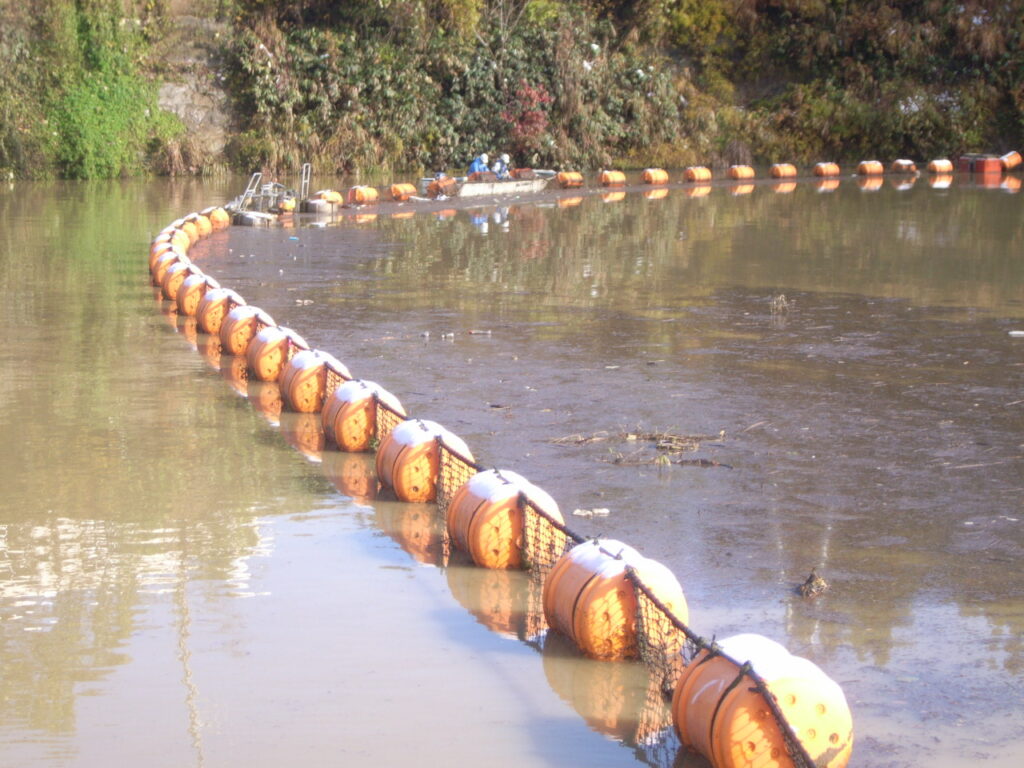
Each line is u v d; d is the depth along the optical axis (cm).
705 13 4934
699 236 2355
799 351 1271
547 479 841
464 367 1193
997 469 855
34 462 897
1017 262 1961
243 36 4106
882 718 512
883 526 745
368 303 1579
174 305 1561
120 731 514
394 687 554
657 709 534
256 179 2834
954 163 4547
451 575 692
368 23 4319
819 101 4728
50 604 646
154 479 861
